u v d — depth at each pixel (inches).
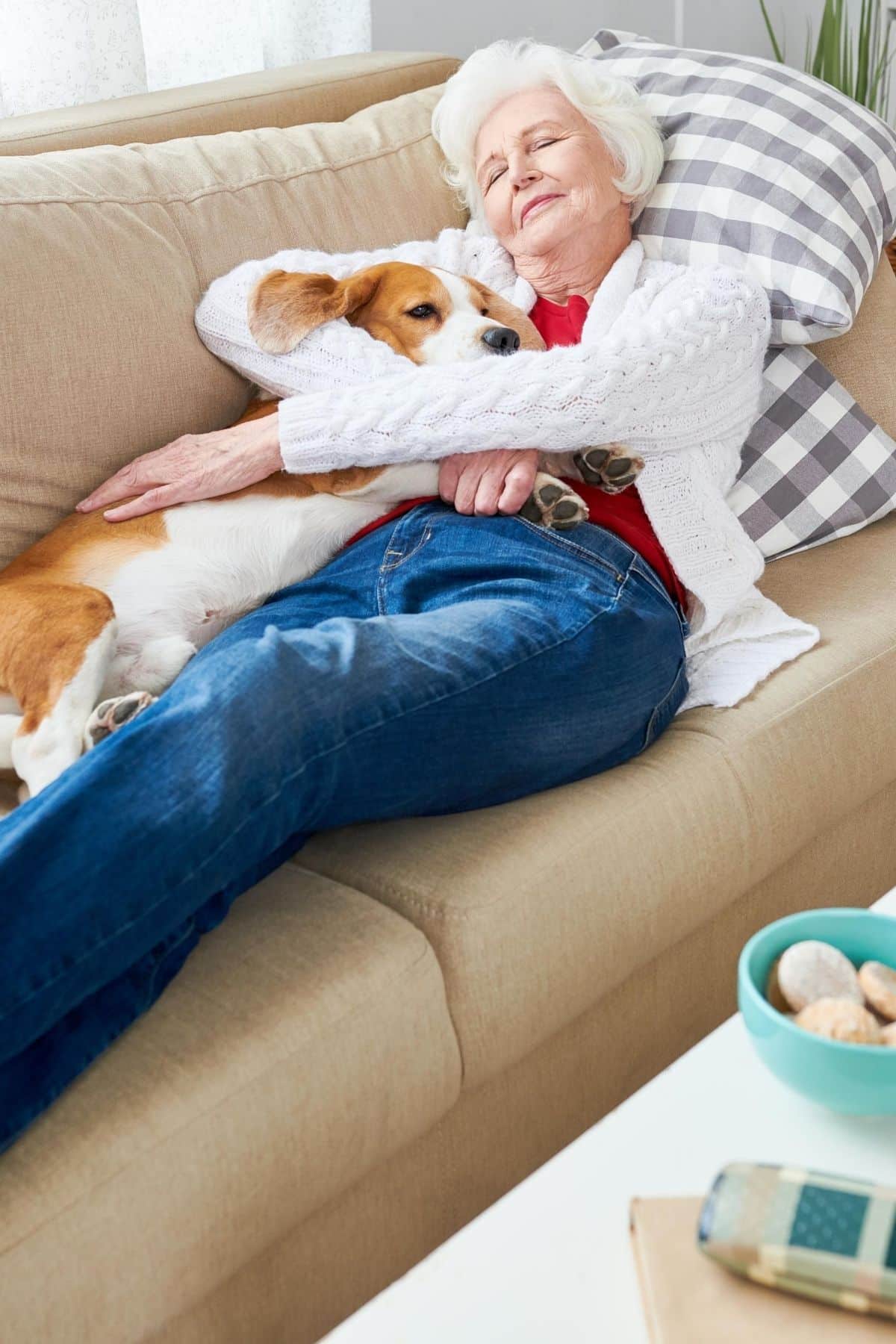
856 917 33.3
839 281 63.9
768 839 52.0
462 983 42.8
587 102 67.5
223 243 63.6
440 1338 27.8
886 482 67.6
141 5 91.0
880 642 58.4
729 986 55.6
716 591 57.9
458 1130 45.5
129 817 38.0
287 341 59.6
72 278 57.6
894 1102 30.1
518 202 66.8
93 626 51.4
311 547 58.1
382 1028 40.3
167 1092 36.7
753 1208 26.7
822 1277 25.8
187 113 73.1
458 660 46.6
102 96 86.9
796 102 68.7
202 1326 38.7
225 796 39.0
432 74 84.3
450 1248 29.6
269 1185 37.6
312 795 42.4
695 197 67.6
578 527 56.0
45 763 49.4
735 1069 33.8
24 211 57.6
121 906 37.1
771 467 66.2
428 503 58.7
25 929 36.0
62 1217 33.9
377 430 55.7
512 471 55.6
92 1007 38.1
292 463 56.4
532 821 47.3
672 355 57.6
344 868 46.4
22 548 56.8
